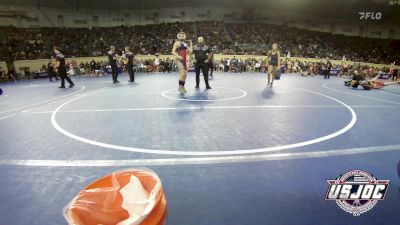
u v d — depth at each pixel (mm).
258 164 3646
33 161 3793
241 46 29906
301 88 11812
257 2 34250
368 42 30312
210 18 35812
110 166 3600
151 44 28891
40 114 6680
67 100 8664
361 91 11320
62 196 2900
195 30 32438
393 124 5707
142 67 22047
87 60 23609
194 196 2869
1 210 2664
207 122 5734
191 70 20906
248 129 5234
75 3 29297
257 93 9867
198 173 3385
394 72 18688
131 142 4516
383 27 29969
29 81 16953
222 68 23406
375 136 4863
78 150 4184
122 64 21031
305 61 26297
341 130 5219
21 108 7570
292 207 2674
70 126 5531
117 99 8641
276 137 4762
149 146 4320
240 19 35812
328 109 7203
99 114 6562
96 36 28469
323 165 3619
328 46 30375
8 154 4062
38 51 22969
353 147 4293
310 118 6164
